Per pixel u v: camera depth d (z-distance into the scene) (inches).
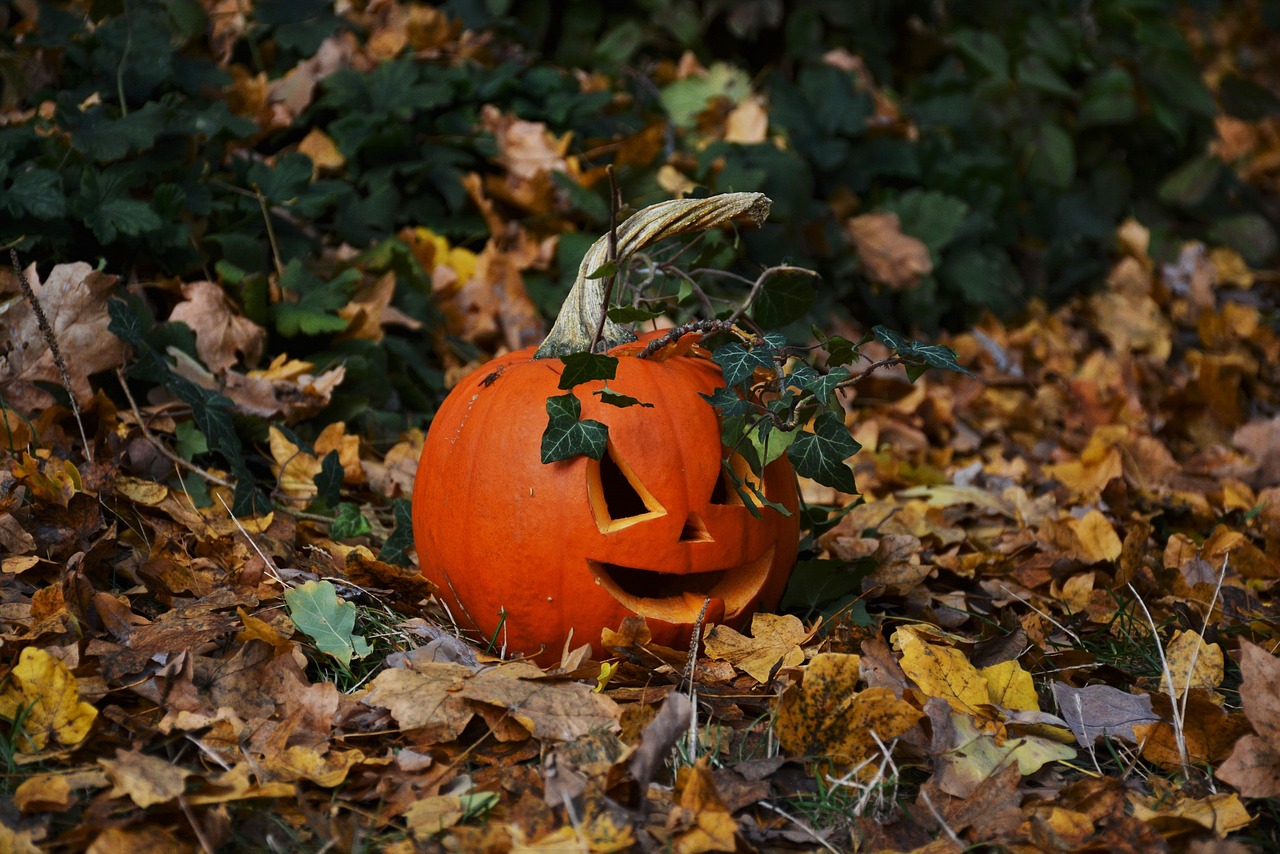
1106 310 199.6
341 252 145.4
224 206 132.7
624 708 75.8
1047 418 173.3
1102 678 90.9
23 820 63.6
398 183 157.5
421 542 91.0
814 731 75.2
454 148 159.3
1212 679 86.7
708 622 85.9
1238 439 154.0
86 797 67.4
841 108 184.4
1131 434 159.5
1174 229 222.5
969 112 205.6
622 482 92.1
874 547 109.7
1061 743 78.7
